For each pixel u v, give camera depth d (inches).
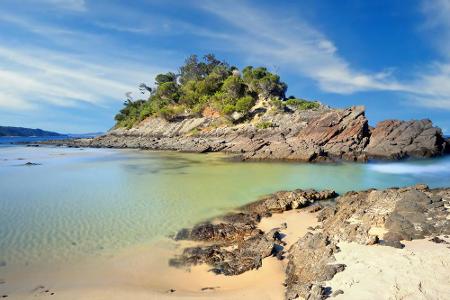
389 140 1961.1
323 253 479.5
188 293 440.8
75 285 466.3
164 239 630.5
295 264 488.4
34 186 1105.4
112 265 528.7
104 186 1103.6
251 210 808.3
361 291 365.4
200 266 522.6
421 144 1905.8
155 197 943.7
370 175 1333.7
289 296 400.5
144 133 3735.2
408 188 816.3
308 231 647.1
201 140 2787.9
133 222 723.4
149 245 603.5
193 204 866.1
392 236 510.6
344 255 460.8
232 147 2337.6
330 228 601.9
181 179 1234.6
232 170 1462.8
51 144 3882.9
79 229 681.0
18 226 696.4
